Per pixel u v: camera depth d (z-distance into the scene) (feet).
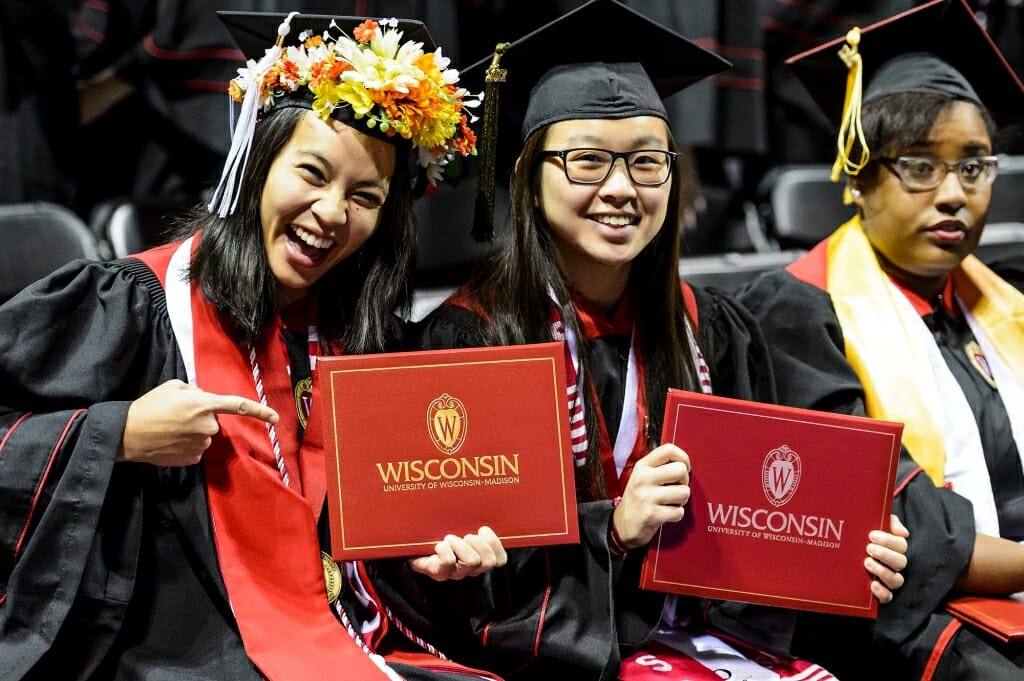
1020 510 7.96
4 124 11.03
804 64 8.42
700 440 6.55
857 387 7.75
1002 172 12.83
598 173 6.72
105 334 6.11
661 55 7.04
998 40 12.81
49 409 6.07
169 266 6.45
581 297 7.20
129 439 5.80
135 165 12.10
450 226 11.26
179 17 11.49
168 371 6.25
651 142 6.75
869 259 8.23
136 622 6.15
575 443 6.89
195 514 6.15
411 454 6.07
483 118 6.86
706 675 6.81
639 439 7.13
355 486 6.03
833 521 6.63
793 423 6.56
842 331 8.04
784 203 12.39
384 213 6.69
